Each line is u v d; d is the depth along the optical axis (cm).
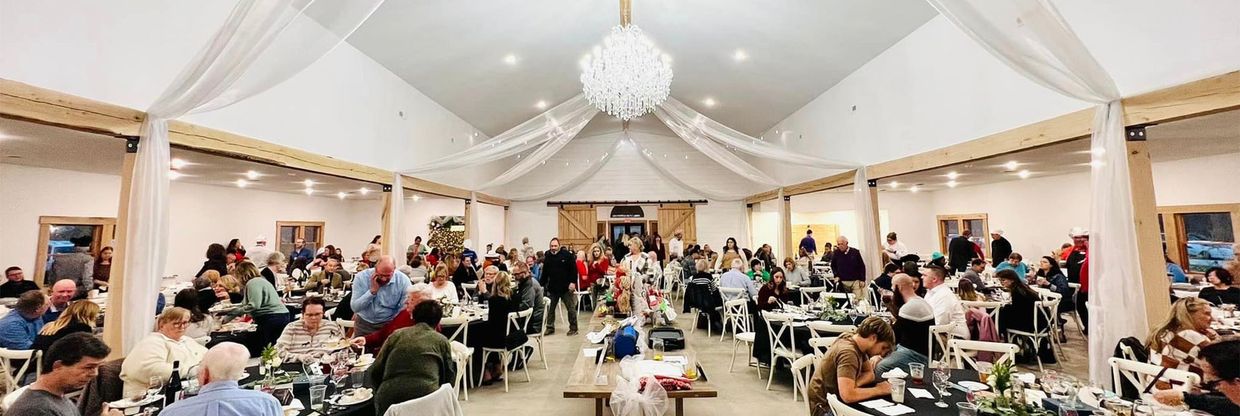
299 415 238
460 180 930
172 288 695
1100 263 321
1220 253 629
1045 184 905
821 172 809
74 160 595
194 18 386
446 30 615
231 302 534
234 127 426
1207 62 292
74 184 697
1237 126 411
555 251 718
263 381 273
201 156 525
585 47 745
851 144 712
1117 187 317
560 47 733
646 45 503
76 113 304
